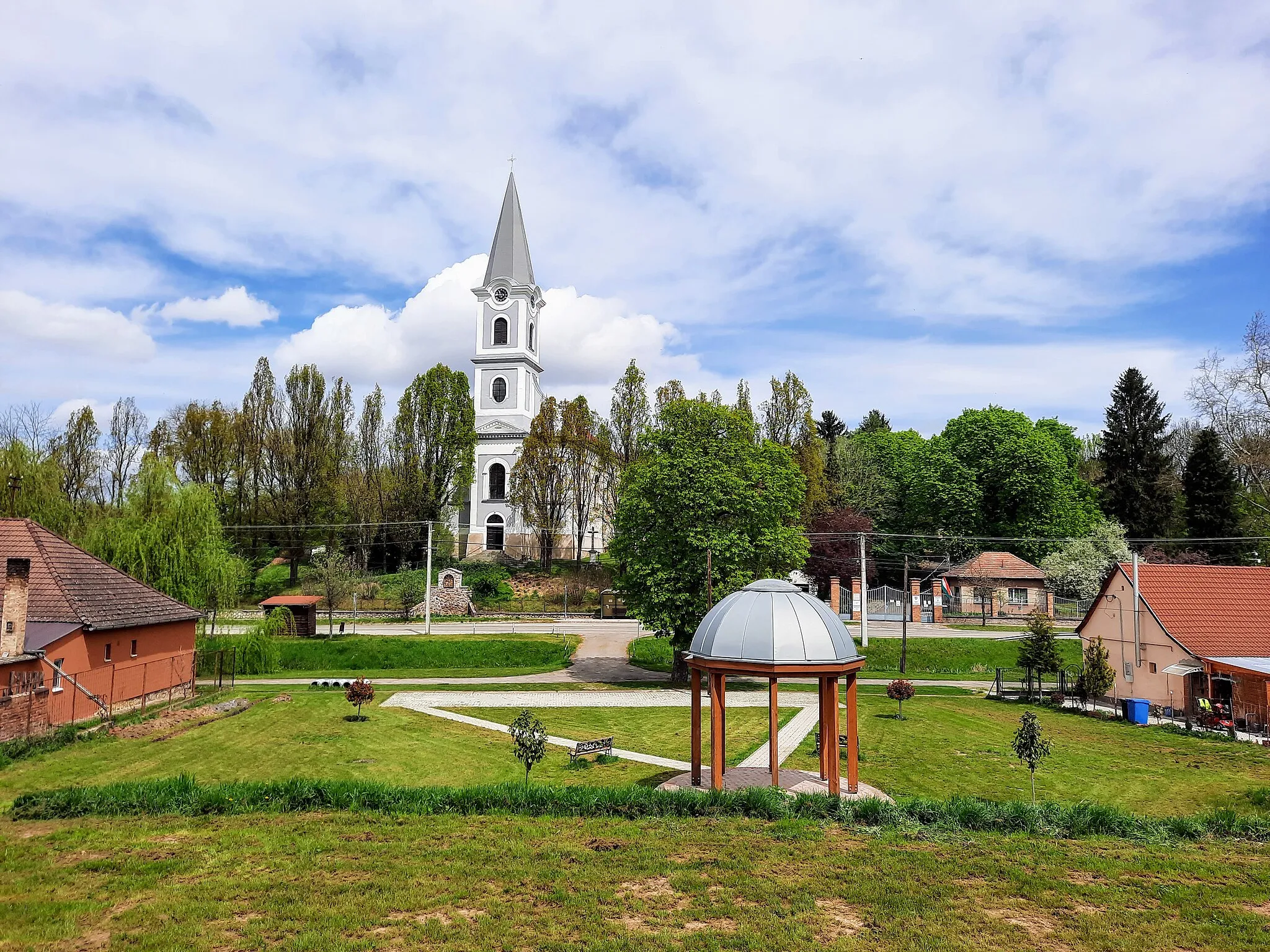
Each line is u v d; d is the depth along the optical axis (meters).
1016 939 11.14
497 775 24.88
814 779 22.23
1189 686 34.38
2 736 25.30
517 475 76.38
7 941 10.72
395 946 10.73
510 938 10.95
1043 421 90.31
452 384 80.06
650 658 51.34
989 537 73.31
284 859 13.95
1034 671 46.72
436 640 53.88
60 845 14.68
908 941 11.02
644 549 44.22
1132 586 38.16
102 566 35.19
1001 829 16.42
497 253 88.88
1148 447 73.12
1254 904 12.48
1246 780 24.22
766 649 19.55
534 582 73.44
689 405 46.22
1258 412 52.78
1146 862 14.23
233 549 72.31
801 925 11.47
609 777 24.52
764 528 44.56
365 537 75.56
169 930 11.09
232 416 75.31
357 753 27.22
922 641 53.41
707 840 15.24
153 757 25.62
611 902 12.21
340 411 75.94
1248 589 37.66
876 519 83.56
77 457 69.75
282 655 51.41
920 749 28.58
